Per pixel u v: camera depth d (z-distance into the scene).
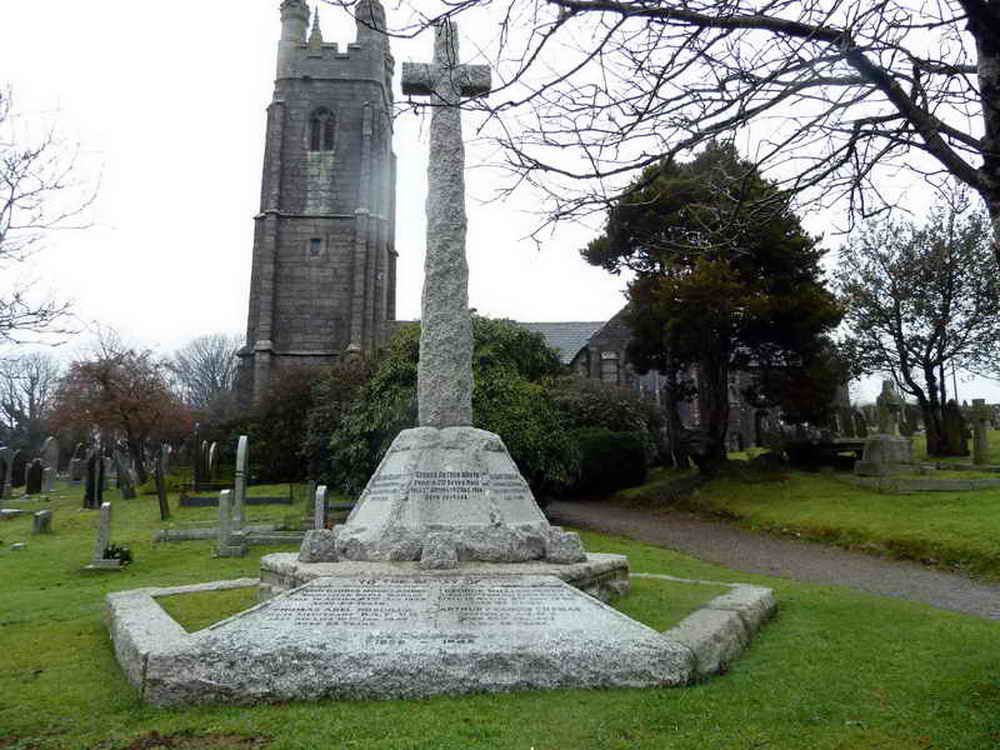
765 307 19.84
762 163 5.18
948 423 23.03
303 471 29.31
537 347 20.64
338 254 43.00
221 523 12.16
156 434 31.69
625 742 3.88
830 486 19.17
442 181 7.93
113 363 26.11
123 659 5.16
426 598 5.31
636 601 6.74
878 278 24.00
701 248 5.95
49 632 6.38
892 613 7.24
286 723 4.14
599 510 21.03
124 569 11.04
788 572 11.73
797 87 4.30
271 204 42.75
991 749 3.81
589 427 25.97
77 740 3.97
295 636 4.79
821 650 5.77
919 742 3.91
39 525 15.64
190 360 65.62
